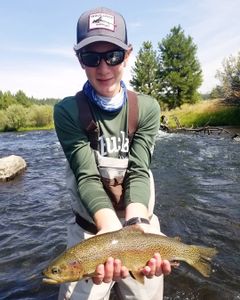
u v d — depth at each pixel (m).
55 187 2.71
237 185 2.63
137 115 0.84
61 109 0.82
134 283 0.85
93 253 0.64
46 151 5.46
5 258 1.47
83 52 0.78
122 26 0.80
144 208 0.78
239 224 1.81
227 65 11.62
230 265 1.37
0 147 6.68
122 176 0.84
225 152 4.44
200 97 14.77
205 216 1.94
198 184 2.70
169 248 0.70
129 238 0.66
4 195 2.51
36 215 2.02
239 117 11.01
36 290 1.23
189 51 14.47
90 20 0.78
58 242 1.61
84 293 0.81
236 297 1.17
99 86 0.80
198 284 1.24
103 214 0.73
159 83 14.80
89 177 0.79
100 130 0.83
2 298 1.19
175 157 4.16
